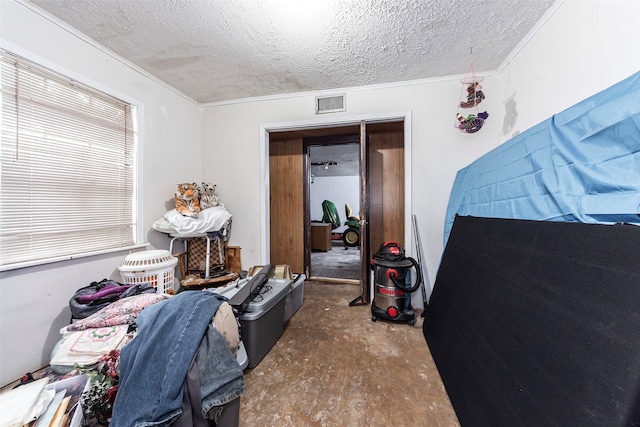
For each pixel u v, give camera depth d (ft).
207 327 3.12
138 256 6.49
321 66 7.25
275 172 12.51
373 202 10.67
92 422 3.05
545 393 2.62
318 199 25.93
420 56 6.77
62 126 5.61
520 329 3.25
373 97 8.39
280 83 8.31
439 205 7.97
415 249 8.13
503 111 7.13
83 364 3.73
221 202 9.51
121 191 6.95
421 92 8.02
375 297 7.79
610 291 2.39
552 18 5.14
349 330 7.02
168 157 8.43
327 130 10.71
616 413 1.99
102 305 5.00
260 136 9.39
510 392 3.04
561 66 4.92
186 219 7.63
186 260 9.20
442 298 6.00
